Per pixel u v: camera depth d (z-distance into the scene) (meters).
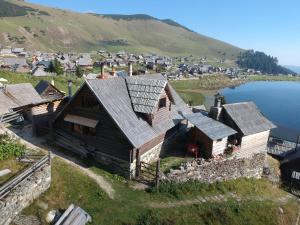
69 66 147.12
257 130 38.22
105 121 28.72
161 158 33.91
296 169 44.09
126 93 31.28
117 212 23.61
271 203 32.12
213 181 32.28
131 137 27.23
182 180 29.45
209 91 167.62
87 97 29.28
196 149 34.28
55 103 43.50
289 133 83.56
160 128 32.44
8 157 24.64
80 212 22.00
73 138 31.50
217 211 26.77
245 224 26.81
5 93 40.50
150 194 26.67
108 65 182.25
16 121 37.84
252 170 36.84
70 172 26.55
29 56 196.75
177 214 24.89
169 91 33.44
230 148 35.94
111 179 27.67
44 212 21.66
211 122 36.62
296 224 30.62
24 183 21.23
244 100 146.50
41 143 32.16
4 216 19.17
